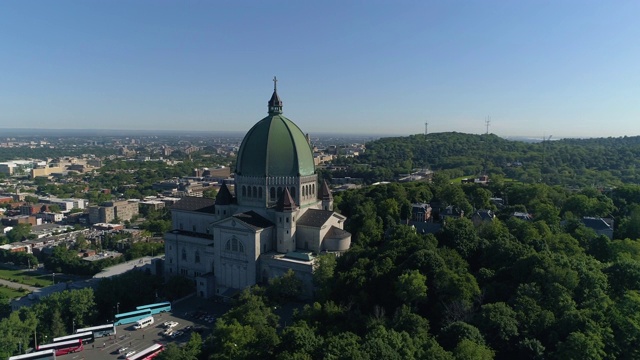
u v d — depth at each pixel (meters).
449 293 140.00
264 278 195.75
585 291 137.38
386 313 144.25
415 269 149.50
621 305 128.25
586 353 106.06
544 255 147.12
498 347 117.94
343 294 156.00
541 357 111.12
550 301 132.62
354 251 181.88
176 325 172.00
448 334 116.56
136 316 178.12
